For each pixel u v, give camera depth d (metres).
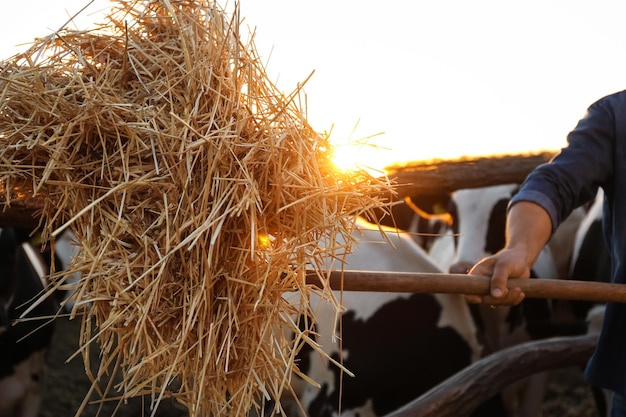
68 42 1.92
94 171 1.80
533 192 2.27
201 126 1.80
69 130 1.79
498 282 2.10
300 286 1.83
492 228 5.25
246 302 1.80
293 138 1.84
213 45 1.86
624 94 2.33
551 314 5.05
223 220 1.73
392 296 4.26
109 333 1.80
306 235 1.85
